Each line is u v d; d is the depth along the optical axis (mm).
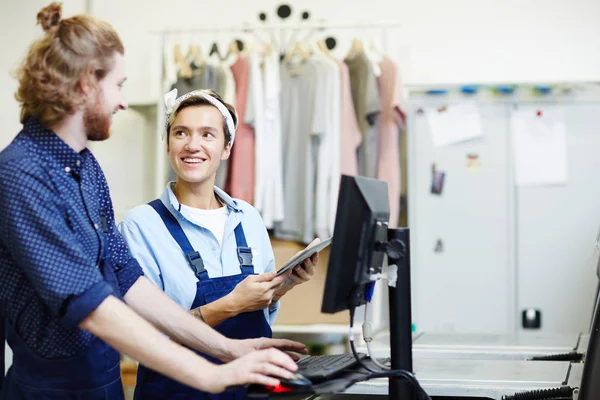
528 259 4051
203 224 2115
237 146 4168
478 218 4086
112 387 1687
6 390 1641
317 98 4102
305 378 1360
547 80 4328
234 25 4766
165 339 1411
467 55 4578
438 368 2158
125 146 4793
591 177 4012
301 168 4164
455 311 4090
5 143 3893
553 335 3201
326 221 4117
